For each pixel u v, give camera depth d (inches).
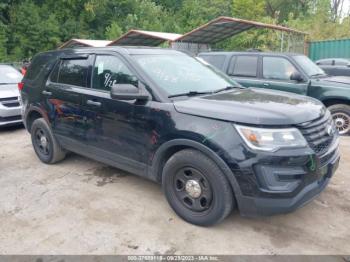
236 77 289.9
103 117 156.9
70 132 179.3
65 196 162.4
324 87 255.8
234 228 133.0
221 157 118.0
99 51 166.1
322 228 132.9
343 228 132.8
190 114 126.8
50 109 188.5
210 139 119.9
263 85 277.0
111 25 1120.2
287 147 113.0
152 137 138.1
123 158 154.6
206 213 129.3
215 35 759.1
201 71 169.0
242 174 115.0
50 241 127.2
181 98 138.2
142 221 139.1
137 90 138.3
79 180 180.9
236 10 1184.2
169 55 168.9
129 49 159.2
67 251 121.2
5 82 318.7
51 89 186.4
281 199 114.0
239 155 114.9
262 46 926.4
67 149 191.5
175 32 1181.7
